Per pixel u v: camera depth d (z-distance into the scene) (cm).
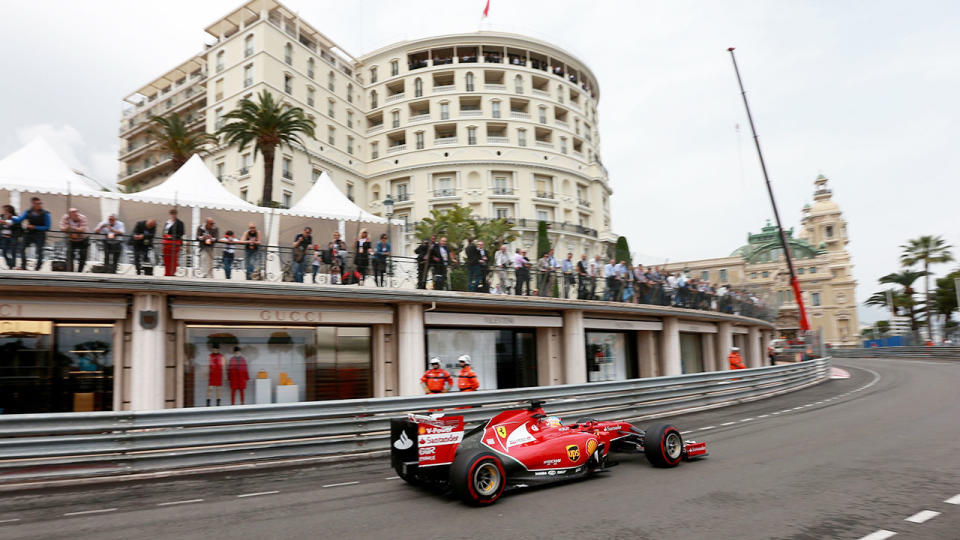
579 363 1788
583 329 1838
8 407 1081
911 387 1997
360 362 1445
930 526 515
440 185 5256
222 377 1252
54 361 1126
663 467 809
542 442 718
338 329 1423
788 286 9050
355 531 544
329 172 4925
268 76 4341
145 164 6009
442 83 5662
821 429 1116
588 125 6231
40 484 768
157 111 5856
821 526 520
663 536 502
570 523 552
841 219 9412
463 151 5222
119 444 838
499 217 5234
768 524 529
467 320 1555
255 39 4397
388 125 5497
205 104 5241
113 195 1598
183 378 1202
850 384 2267
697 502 613
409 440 709
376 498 680
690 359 2517
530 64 5681
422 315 1462
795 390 2080
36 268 1058
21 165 1532
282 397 1321
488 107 5384
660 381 1488
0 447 771
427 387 1125
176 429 893
